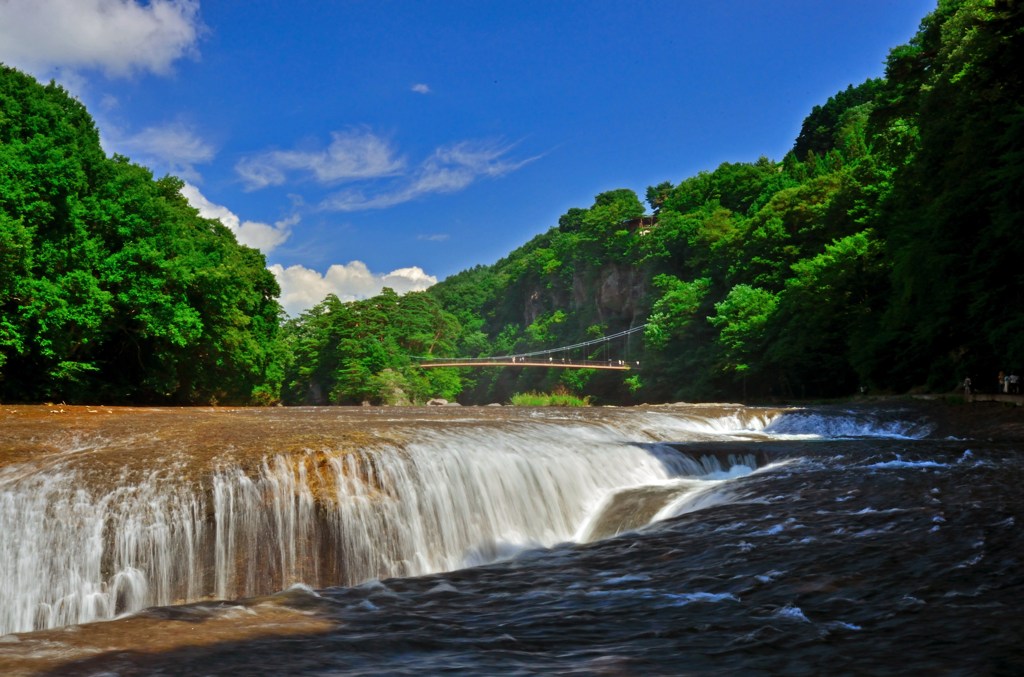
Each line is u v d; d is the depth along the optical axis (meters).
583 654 5.94
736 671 5.42
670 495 14.54
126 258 36.53
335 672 5.50
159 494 11.75
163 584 11.32
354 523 12.52
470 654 5.97
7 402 33.31
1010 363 33.22
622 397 132.38
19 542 11.05
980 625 6.48
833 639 6.20
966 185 34.06
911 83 49.84
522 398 130.88
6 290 29.94
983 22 34.31
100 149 39.28
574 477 15.34
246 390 55.62
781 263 78.50
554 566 10.00
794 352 61.09
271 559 12.00
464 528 13.48
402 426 18.92
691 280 125.75
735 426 30.73
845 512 11.71
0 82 33.50
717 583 8.36
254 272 57.38
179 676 5.45
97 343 37.62
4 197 30.00
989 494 12.66
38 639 6.56
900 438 25.45
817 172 115.25
